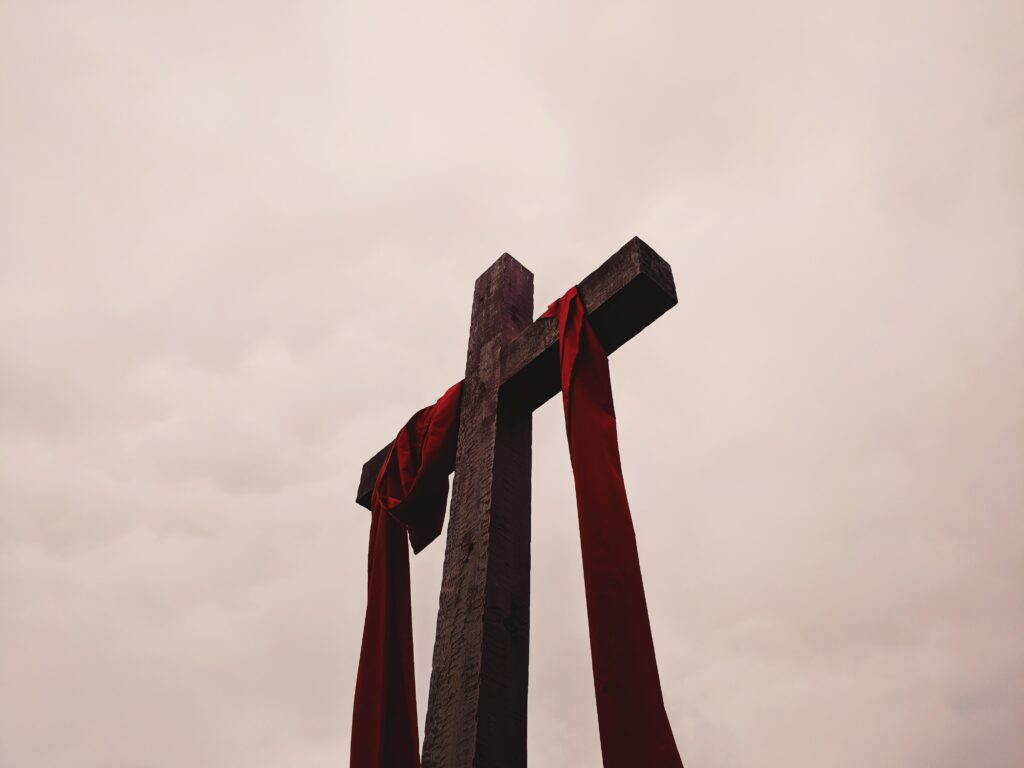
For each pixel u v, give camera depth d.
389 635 3.00
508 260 3.69
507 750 2.22
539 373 2.98
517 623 2.50
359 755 2.72
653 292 2.74
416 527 3.33
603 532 2.25
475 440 3.00
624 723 1.93
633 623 2.08
